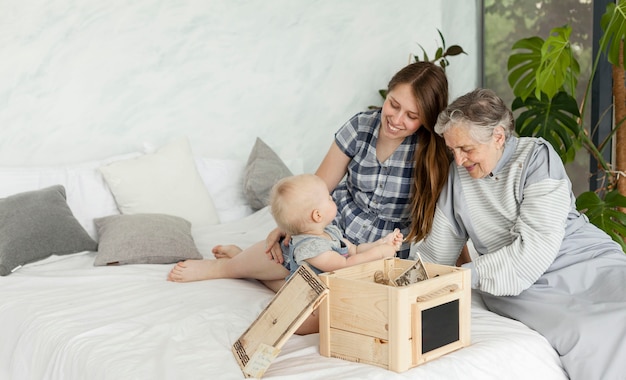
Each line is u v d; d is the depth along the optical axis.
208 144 3.62
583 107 3.13
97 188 2.95
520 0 4.16
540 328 1.76
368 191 2.25
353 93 4.11
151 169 3.01
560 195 1.83
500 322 1.81
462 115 1.82
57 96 3.19
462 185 2.01
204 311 1.90
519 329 1.76
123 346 1.68
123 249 2.52
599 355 1.64
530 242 1.81
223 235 2.86
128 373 1.51
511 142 1.93
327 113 4.02
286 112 3.86
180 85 3.51
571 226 1.92
